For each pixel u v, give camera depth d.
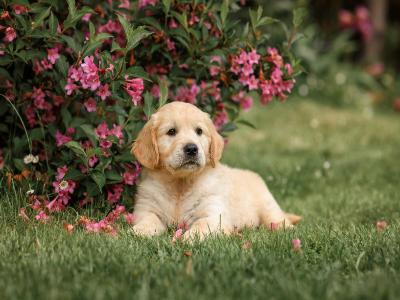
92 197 4.38
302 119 10.93
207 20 4.66
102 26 4.54
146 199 4.35
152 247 3.47
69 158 4.31
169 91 4.91
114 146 4.36
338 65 14.15
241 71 4.57
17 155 4.56
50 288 2.65
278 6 12.23
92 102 4.23
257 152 8.33
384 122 11.15
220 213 4.26
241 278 2.83
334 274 2.95
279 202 5.76
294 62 4.68
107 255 3.15
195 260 3.14
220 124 4.91
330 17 15.40
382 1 14.89
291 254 3.29
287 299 2.57
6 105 4.38
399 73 15.96
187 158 4.04
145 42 4.54
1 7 4.15
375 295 2.57
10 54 4.12
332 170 7.08
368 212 5.20
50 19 4.02
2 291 2.62
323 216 5.16
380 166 7.37
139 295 2.58
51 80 4.40
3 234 3.61
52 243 3.38
